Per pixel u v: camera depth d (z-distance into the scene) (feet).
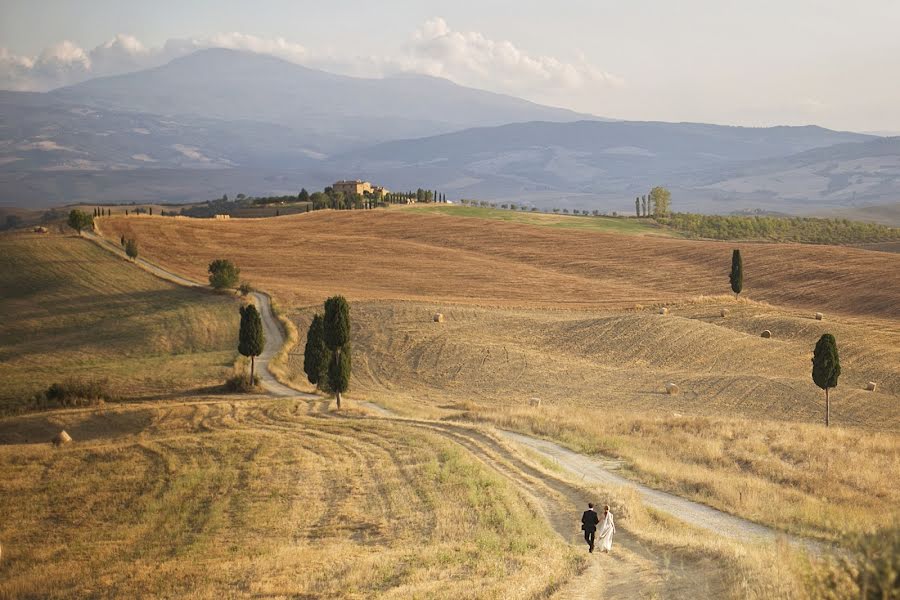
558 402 189.26
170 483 111.24
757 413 179.63
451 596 56.70
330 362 183.62
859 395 191.93
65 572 76.79
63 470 121.29
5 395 192.54
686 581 58.75
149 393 198.59
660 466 115.96
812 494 102.22
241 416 165.68
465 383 210.59
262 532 88.33
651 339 247.09
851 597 39.93
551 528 83.15
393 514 91.61
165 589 68.80
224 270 326.85
